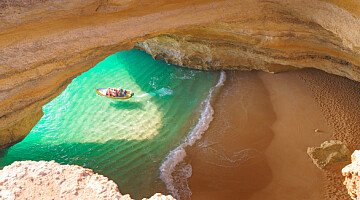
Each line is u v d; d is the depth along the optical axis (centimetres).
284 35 1292
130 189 1035
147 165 1117
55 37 956
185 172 1097
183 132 1257
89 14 977
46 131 1230
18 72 946
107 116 1320
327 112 1291
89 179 502
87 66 1102
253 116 1310
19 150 1131
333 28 1092
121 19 1032
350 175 627
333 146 1121
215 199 1010
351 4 988
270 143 1195
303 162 1112
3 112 991
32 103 1038
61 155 1128
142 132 1252
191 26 1168
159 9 1074
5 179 495
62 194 480
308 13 1161
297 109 1322
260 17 1236
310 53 1380
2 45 888
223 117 1316
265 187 1044
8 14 856
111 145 1188
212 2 1139
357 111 1280
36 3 879
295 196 1013
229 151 1173
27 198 475
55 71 1014
